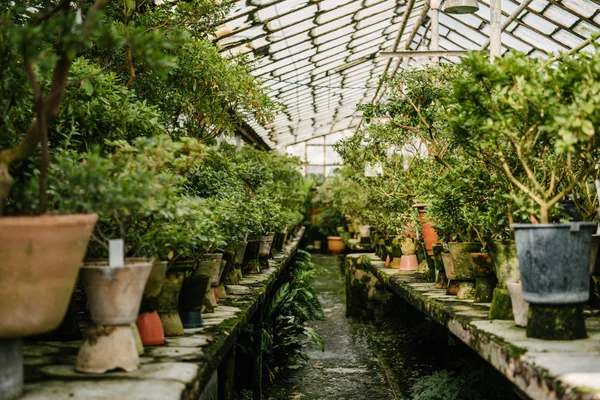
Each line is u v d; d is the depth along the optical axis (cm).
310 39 891
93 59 366
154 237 246
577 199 346
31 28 165
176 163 248
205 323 292
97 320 199
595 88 222
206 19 409
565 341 231
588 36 769
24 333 163
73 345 241
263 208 554
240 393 421
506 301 289
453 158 476
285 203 1131
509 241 292
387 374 510
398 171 669
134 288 200
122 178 215
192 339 252
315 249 1908
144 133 313
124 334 199
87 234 173
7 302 159
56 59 167
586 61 237
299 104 1415
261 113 452
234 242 403
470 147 296
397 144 629
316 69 1109
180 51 364
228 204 364
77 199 201
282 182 1035
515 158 336
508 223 339
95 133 297
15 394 166
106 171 201
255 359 424
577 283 232
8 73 213
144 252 257
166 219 253
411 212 609
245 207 400
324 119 1838
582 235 232
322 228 1864
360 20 892
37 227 159
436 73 502
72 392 171
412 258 616
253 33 771
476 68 249
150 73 385
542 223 244
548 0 735
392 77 523
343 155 749
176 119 423
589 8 708
